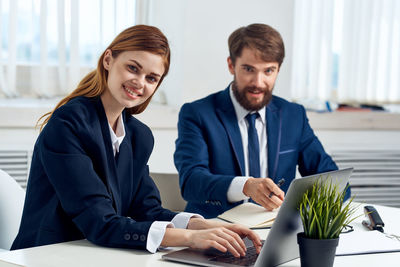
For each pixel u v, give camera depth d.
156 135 3.46
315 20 3.99
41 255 1.40
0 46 3.37
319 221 1.26
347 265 1.39
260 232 1.69
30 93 3.52
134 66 1.59
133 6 3.63
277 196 1.91
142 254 1.44
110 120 1.71
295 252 1.43
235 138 2.37
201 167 2.26
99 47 3.54
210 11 3.51
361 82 4.14
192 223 1.63
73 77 3.50
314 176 1.32
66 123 1.57
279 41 2.30
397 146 3.99
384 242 1.60
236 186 2.02
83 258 1.38
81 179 1.54
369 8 4.07
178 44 3.54
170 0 3.62
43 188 1.63
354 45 4.10
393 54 4.21
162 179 2.35
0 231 1.85
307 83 4.05
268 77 2.32
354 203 2.17
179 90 3.54
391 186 4.01
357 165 3.93
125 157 1.73
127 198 1.75
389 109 4.11
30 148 3.17
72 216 1.55
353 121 3.88
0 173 1.90
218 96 2.48
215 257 1.40
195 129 2.36
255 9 3.62
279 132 2.43
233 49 2.34
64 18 3.45
